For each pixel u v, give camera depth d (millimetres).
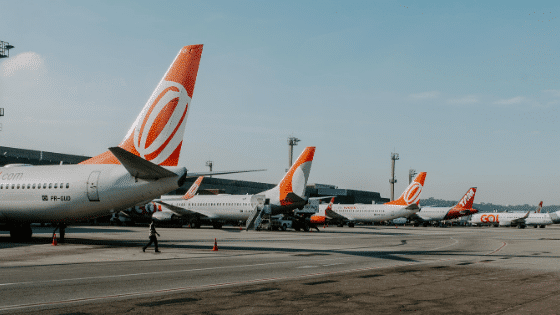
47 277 14133
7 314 9000
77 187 25125
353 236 45375
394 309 9844
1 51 48875
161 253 22578
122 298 10781
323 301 10656
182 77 24547
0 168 28984
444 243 35500
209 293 11570
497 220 110250
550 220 107562
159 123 24484
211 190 95750
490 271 16859
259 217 53469
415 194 75625
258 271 16188
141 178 23922
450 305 10328
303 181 52219
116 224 66750
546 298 11266
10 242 28391
